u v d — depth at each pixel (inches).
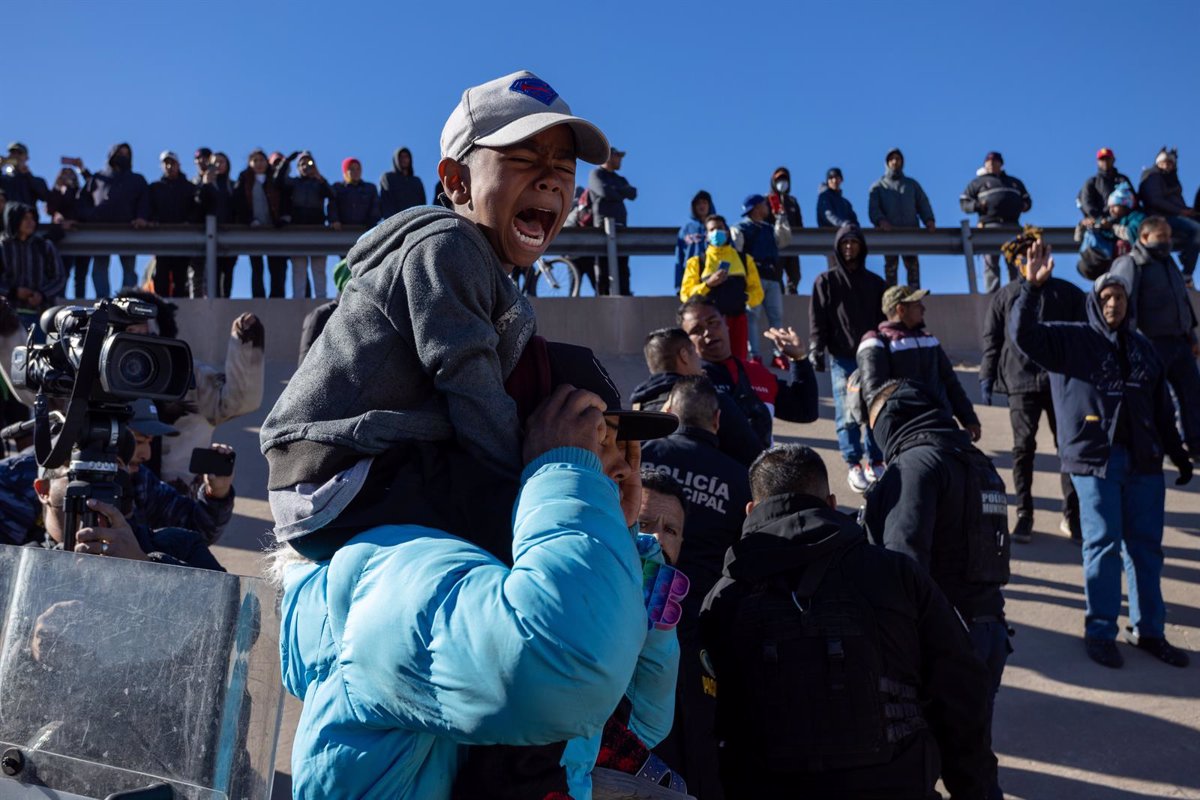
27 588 69.9
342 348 61.1
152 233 447.5
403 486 59.1
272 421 62.6
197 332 430.6
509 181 66.1
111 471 96.0
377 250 64.2
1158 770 176.2
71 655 66.9
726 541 139.7
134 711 63.8
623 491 68.4
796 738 110.0
